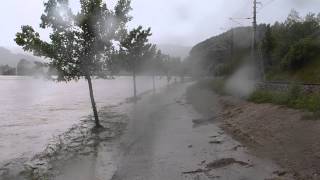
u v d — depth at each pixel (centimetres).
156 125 2344
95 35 2192
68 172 1317
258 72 4766
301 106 1948
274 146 1460
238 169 1228
